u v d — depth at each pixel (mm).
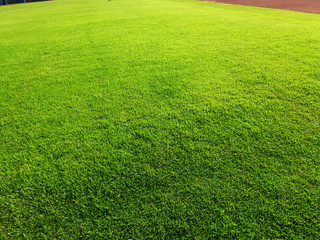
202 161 2031
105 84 3639
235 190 1754
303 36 5625
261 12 9742
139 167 2014
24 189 1877
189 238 1473
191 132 2406
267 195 1702
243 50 4852
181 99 3059
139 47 5520
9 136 2521
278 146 2146
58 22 9805
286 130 2350
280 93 3064
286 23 7227
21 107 3094
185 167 1981
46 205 1739
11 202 1777
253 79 3506
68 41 6469
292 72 3670
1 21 11711
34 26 9203
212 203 1674
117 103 3057
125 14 10891
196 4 13914
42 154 2240
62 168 2059
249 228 1502
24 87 3691
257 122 2502
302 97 2934
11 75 4227
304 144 2154
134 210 1666
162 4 14508
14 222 1632
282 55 4438
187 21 8344
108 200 1750
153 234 1508
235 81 3477
